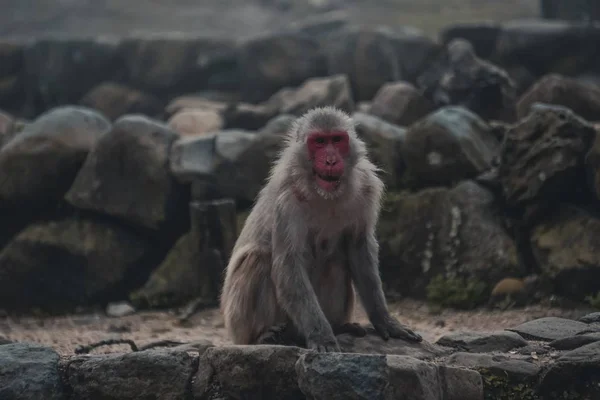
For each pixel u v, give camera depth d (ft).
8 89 75.05
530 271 41.68
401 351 26.66
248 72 69.62
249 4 145.79
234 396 25.38
